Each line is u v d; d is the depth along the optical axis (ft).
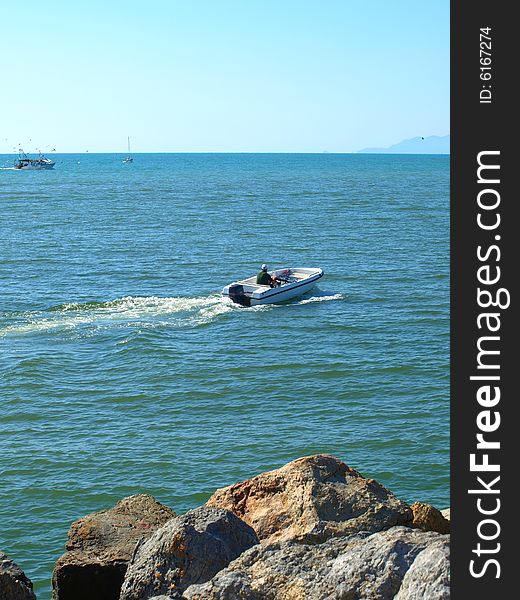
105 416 106.01
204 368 126.41
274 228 317.63
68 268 221.66
